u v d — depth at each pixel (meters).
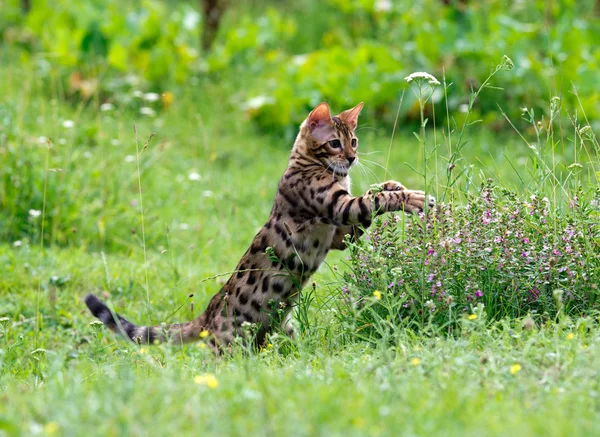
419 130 20.48
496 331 8.59
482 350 7.98
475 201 9.45
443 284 9.09
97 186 16.05
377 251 9.43
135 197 16.45
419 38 21.42
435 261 9.27
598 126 19.12
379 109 21.03
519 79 20.44
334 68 21.81
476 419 6.14
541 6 24.39
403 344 8.16
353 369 7.60
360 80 20.83
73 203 15.10
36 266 13.46
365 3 26.17
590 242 9.34
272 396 6.48
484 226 9.34
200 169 18.81
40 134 17.67
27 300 12.55
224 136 20.84
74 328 11.77
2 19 25.81
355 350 8.63
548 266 9.16
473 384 6.90
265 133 21.25
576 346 7.66
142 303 12.59
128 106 21.42
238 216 16.33
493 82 20.69
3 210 15.02
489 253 9.27
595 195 9.65
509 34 21.72
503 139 19.67
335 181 10.27
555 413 6.27
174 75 22.92
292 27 26.97
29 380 9.14
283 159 19.86
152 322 12.09
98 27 22.70
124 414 6.14
